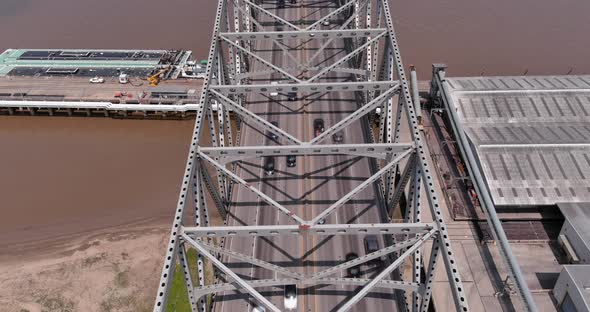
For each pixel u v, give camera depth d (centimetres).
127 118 9094
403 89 5050
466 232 6588
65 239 6794
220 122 5509
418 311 4344
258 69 7325
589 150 7006
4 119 9256
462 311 3378
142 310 5934
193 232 3900
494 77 8712
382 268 4697
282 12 8588
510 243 6462
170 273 3603
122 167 7938
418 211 4584
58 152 8369
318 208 5259
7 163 8100
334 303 4409
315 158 5966
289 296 4400
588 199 6512
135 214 7119
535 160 6944
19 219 7069
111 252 6600
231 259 4816
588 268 5447
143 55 10162
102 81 9456
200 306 4459
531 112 7931
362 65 7162
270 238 5025
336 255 4841
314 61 7412
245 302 4416
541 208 6819
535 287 5894
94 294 6106
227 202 5378
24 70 9812
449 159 7725
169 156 8188
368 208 5284
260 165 5859
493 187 6700
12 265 6469
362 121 6412
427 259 6069
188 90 9162
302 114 6544
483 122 7825
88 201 7319
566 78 8594
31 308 5959
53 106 9006
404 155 4509
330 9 8656
